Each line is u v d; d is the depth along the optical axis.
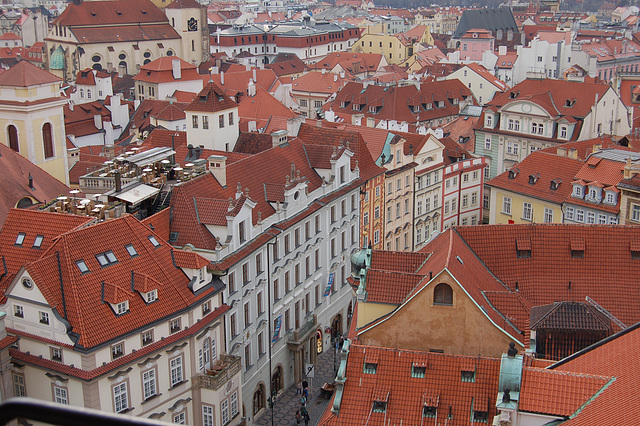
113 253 70.75
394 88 195.75
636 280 69.81
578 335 57.91
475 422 51.97
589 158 114.25
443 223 141.88
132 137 174.62
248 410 86.62
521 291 70.81
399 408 53.38
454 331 60.84
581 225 72.38
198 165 94.44
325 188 104.56
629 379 41.16
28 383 67.75
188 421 74.44
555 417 43.00
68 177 109.00
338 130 120.00
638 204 104.31
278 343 94.00
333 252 109.38
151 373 69.62
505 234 73.00
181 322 72.12
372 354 55.47
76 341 64.31
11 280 70.50
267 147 114.62
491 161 167.38
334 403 54.06
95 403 64.88
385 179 123.38
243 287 83.62
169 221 81.88
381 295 65.00
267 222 89.31
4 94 98.44
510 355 45.41
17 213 75.94
